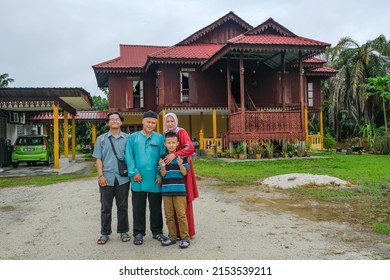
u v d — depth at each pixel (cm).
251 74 2178
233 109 1798
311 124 2945
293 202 679
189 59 1978
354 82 2503
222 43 2262
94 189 900
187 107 2061
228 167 1344
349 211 591
